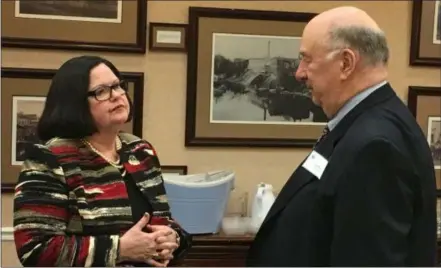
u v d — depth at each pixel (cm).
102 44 299
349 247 140
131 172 175
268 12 312
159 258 166
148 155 184
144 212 174
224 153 316
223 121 313
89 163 166
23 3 292
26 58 295
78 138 168
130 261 163
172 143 312
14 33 293
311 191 155
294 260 155
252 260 174
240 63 313
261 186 296
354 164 142
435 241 155
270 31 314
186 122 309
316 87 162
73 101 166
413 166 146
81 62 171
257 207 293
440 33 327
